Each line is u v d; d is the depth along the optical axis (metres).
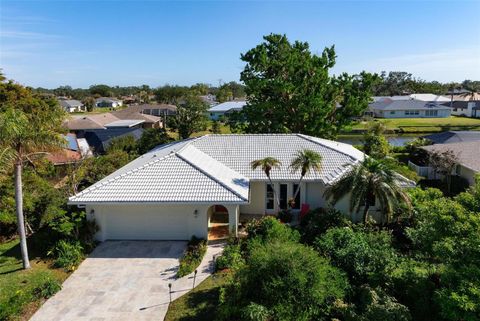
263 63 38.97
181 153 23.53
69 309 14.56
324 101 39.50
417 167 36.12
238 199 19.66
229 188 20.39
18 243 21.14
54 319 13.94
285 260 12.66
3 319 13.65
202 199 19.64
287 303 12.02
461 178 31.55
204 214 20.53
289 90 38.25
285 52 40.00
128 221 21.06
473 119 88.69
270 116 41.91
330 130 41.62
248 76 41.25
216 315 13.52
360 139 59.53
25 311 14.39
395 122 81.50
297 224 23.25
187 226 20.98
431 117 95.50
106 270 17.70
